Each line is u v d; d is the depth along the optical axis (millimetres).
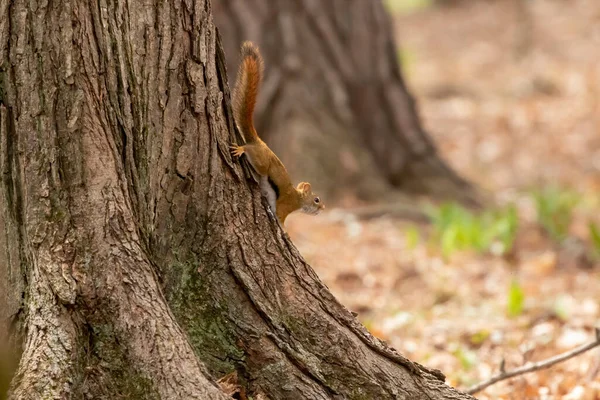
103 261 6703
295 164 19281
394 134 20922
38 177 6789
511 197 22141
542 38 43688
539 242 17938
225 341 7113
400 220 18859
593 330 12648
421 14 55531
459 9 54375
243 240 7258
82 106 6785
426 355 11836
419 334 13031
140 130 7043
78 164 6785
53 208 6781
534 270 16094
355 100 20641
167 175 7125
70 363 6469
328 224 18266
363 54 20734
